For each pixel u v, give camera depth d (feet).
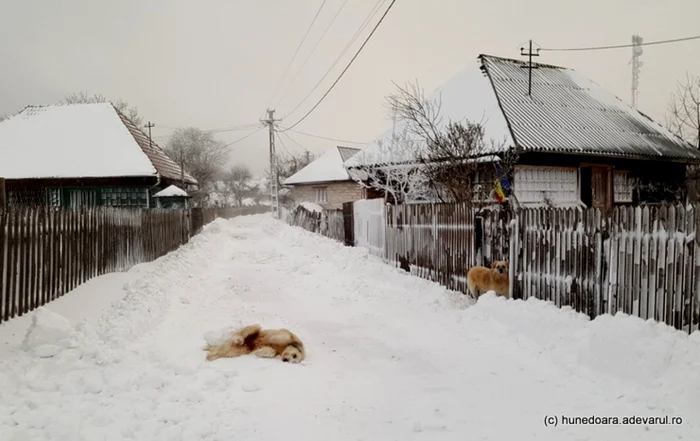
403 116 50.70
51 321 17.07
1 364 14.71
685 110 70.69
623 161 54.60
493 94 53.88
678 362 14.71
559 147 45.57
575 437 12.07
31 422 11.75
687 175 67.77
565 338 18.67
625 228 18.99
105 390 13.88
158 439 11.35
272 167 128.06
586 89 65.46
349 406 13.78
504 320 22.26
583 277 20.92
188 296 28.63
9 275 18.84
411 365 17.53
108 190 75.00
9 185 72.90
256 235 83.61
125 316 20.22
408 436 12.05
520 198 46.14
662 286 17.48
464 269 30.14
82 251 26.84
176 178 87.86
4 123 85.35
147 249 41.86
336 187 126.62
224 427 12.15
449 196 42.96
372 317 24.70
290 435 11.89
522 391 15.03
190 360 16.75
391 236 40.24
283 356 17.61
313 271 39.17
